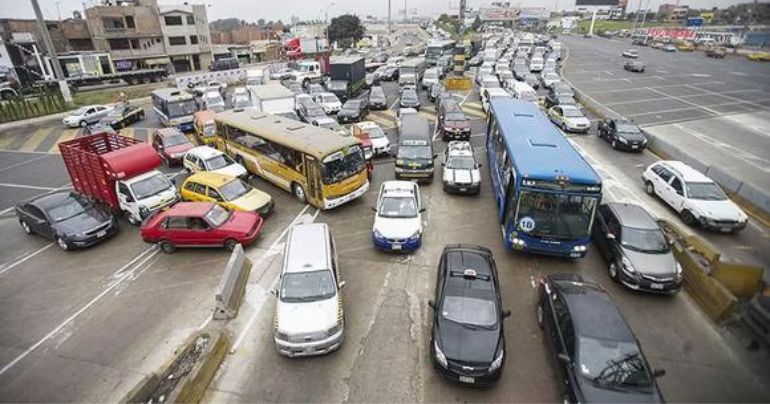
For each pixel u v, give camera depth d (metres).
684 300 11.67
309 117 26.88
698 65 55.25
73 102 38.09
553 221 12.45
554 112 28.62
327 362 9.76
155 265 13.98
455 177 18.06
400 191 15.33
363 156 17.25
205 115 26.17
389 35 82.00
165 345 10.45
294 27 117.12
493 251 14.18
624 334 8.74
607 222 13.55
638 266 11.66
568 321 9.16
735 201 17.20
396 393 8.91
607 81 44.88
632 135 23.16
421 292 12.16
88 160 16.66
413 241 13.67
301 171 16.89
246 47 79.31
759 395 8.76
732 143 24.33
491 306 9.80
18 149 26.62
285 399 8.81
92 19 58.03
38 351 10.39
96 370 9.77
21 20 58.50
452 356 8.86
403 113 25.28
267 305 11.77
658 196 17.33
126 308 11.86
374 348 10.13
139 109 34.34
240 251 13.05
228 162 19.75
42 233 15.55
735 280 11.42
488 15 151.88
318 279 10.64
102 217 15.56
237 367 9.66
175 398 8.11
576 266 13.33
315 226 12.65
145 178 16.70
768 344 9.59
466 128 24.97
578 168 12.54
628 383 8.03
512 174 13.47
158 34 61.69
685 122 28.84
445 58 53.69
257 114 22.00
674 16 125.50
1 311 11.90
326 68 54.22
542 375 9.32
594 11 105.50
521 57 56.03
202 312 11.57
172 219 14.31
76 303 12.15
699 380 9.12
